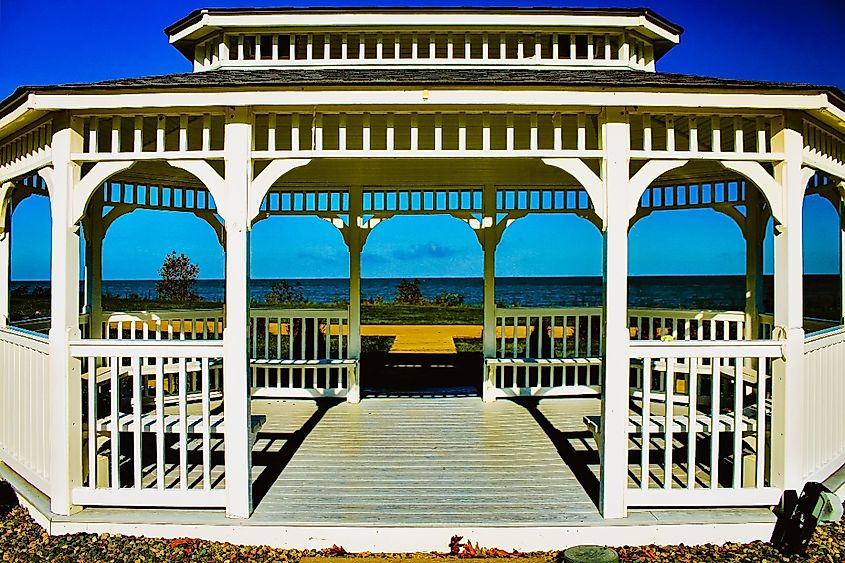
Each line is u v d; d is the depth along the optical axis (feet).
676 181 25.73
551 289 230.27
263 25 21.43
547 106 13.73
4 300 18.29
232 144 13.91
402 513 14.37
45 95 13.51
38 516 14.62
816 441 15.55
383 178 25.16
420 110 14.03
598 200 14.02
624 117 13.91
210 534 13.74
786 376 14.24
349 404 25.59
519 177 25.08
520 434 21.04
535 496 15.44
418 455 18.76
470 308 91.20
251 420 16.93
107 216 23.12
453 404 25.57
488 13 21.26
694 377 14.29
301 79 14.35
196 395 22.76
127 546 13.41
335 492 15.70
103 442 18.11
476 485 16.20
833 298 128.26
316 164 21.93
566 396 26.99
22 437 16.26
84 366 21.39
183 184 25.46
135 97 13.60
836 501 13.06
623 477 14.01
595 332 39.40
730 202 23.99
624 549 13.53
